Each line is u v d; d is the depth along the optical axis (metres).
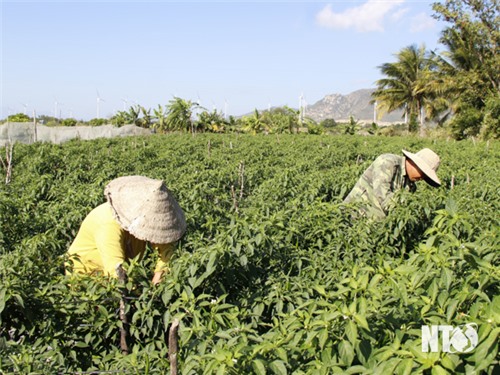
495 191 10.18
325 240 6.80
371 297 3.62
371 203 7.61
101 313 4.68
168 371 3.88
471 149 27.17
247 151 23.80
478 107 47.56
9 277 4.45
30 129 31.47
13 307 4.44
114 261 5.05
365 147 28.19
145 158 20.42
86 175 15.81
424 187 9.20
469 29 45.94
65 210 8.51
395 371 2.64
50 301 4.58
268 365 3.04
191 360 3.34
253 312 4.73
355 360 3.30
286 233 6.34
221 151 24.36
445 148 27.70
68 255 5.24
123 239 5.27
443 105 54.25
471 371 2.63
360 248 6.47
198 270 4.82
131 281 4.80
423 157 7.75
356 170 12.70
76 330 4.75
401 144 30.03
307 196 9.97
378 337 3.22
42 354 4.20
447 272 3.43
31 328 4.61
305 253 6.07
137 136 34.38
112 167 16.62
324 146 28.70
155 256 5.32
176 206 5.21
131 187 5.18
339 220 6.94
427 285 3.55
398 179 7.84
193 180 12.62
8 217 7.61
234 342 3.43
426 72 50.47
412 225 7.11
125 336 4.75
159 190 5.04
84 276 4.96
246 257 5.13
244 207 10.32
